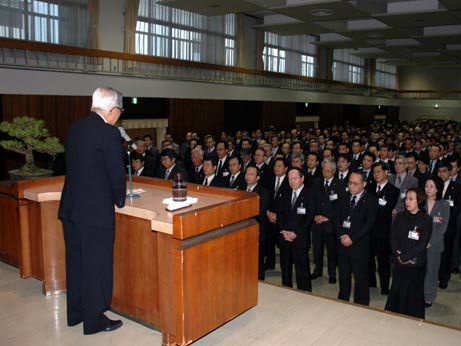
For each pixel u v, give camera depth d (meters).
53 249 3.28
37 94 8.41
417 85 29.47
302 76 17.14
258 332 2.84
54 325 2.87
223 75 13.27
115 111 2.62
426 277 4.50
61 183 3.61
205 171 5.62
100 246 2.59
